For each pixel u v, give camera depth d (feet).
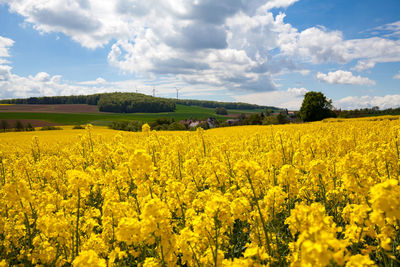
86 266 9.88
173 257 12.91
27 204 18.97
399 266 11.92
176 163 31.37
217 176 23.97
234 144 59.82
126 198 23.13
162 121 309.01
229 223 13.25
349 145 34.45
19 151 68.03
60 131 189.26
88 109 441.27
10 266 17.63
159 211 11.71
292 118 303.27
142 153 17.12
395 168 23.75
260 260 10.80
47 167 38.73
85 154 45.39
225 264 10.76
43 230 16.74
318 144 31.32
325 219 10.81
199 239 13.57
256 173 17.22
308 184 22.54
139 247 15.35
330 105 263.29
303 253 7.32
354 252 12.05
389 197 8.62
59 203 22.53
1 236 19.30
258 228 14.87
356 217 11.82
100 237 17.11
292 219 11.54
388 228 11.37
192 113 490.08
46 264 15.57
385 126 74.49
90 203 26.02
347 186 13.74
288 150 32.42
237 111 615.98
